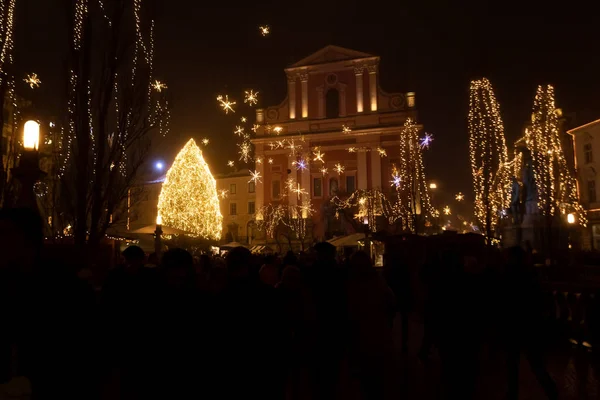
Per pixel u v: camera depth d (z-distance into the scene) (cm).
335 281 671
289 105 5734
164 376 429
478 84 2744
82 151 998
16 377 300
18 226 281
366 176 5394
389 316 629
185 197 3384
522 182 2939
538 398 710
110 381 712
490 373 887
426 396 724
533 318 681
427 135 5247
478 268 784
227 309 403
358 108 5519
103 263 1545
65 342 269
